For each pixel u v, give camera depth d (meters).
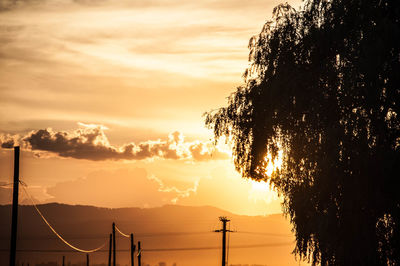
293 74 30.17
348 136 26.73
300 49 30.75
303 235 28.53
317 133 28.86
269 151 31.36
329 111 28.66
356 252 26.48
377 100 26.78
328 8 30.39
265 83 32.00
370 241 26.38
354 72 27.23
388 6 28.27
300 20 31.70
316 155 28.31
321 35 29.30
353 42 28.41
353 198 26.34
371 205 26.20
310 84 29.77
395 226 26.44
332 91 28.66
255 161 31.80
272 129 31.11
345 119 27.69
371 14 28.20
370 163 25.92
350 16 28.88
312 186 27.94
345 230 26.62
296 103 29.55
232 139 33.66
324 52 29.59
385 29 26.95
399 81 26.69
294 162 29.75
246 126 32.94
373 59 26.73
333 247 26.94
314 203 27.91
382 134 26.56
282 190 30.58
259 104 32.31
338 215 26.69
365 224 26.50
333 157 26.88
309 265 28.70
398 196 25.98
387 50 26.95
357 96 27.17
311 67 30.08
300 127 29.72
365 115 27.00
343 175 26.53
